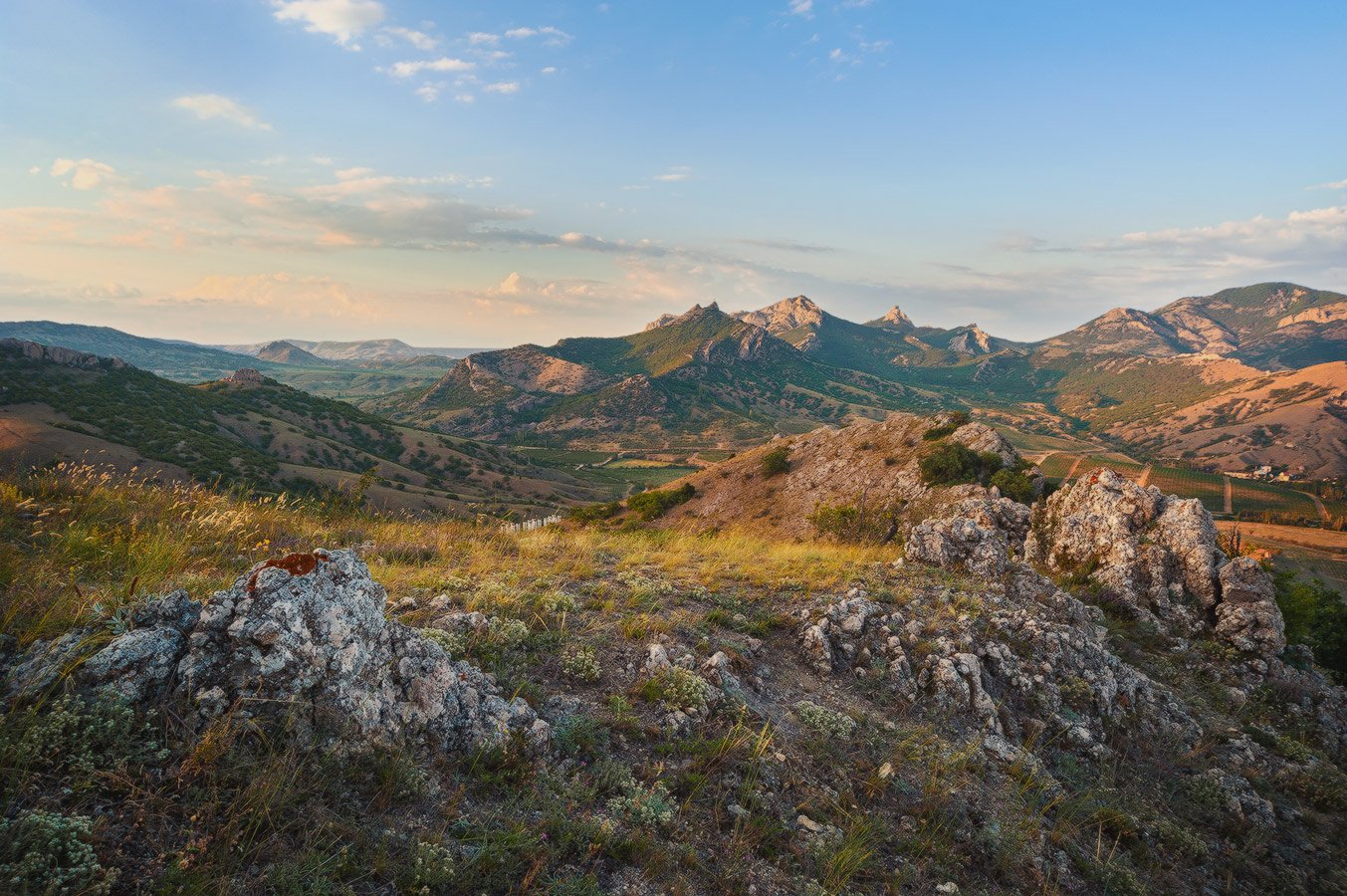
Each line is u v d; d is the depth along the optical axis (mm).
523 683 6441
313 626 4941
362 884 3867
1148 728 9680
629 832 4965
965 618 10305
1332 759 10562
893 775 6711
